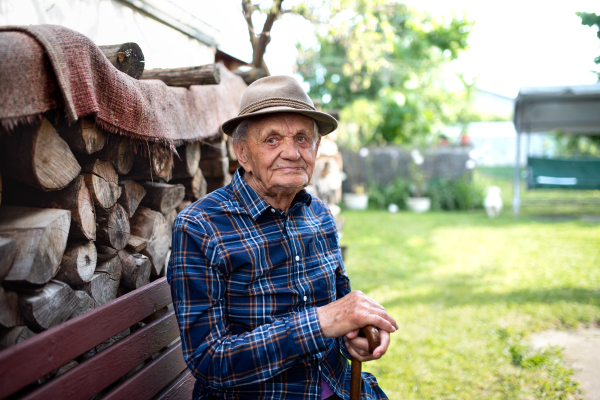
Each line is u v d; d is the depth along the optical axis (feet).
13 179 4.22
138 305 4.41
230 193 4.61
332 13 12.67
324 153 14.21
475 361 9.46
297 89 4.42
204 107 6.64
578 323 11.14
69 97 3.41
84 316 3.62
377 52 16.55
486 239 22.48
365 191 38.09
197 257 4.02
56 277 4.33
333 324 3.87
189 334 3.89
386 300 13.79
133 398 4.23
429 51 36.60
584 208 32.65
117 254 5.18
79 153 4.68
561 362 9.10
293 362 3.84
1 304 3.48
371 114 37.70
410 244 21.98
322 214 5.26
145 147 5.12
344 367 4.84
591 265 16.61
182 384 5.21
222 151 7.50
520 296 13.51
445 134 41.19
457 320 11.84
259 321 4.17
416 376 8.95
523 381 8.52
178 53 10.69
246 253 4.17
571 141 45.47
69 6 6.86
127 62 4.84
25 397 3.09
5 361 2.89
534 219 28.17
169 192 6.09
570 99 29.78
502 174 51.11
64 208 4.33
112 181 4.90
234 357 3.73
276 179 4.31
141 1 8.87
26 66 3.19
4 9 5.60
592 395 7.85
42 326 3.79
